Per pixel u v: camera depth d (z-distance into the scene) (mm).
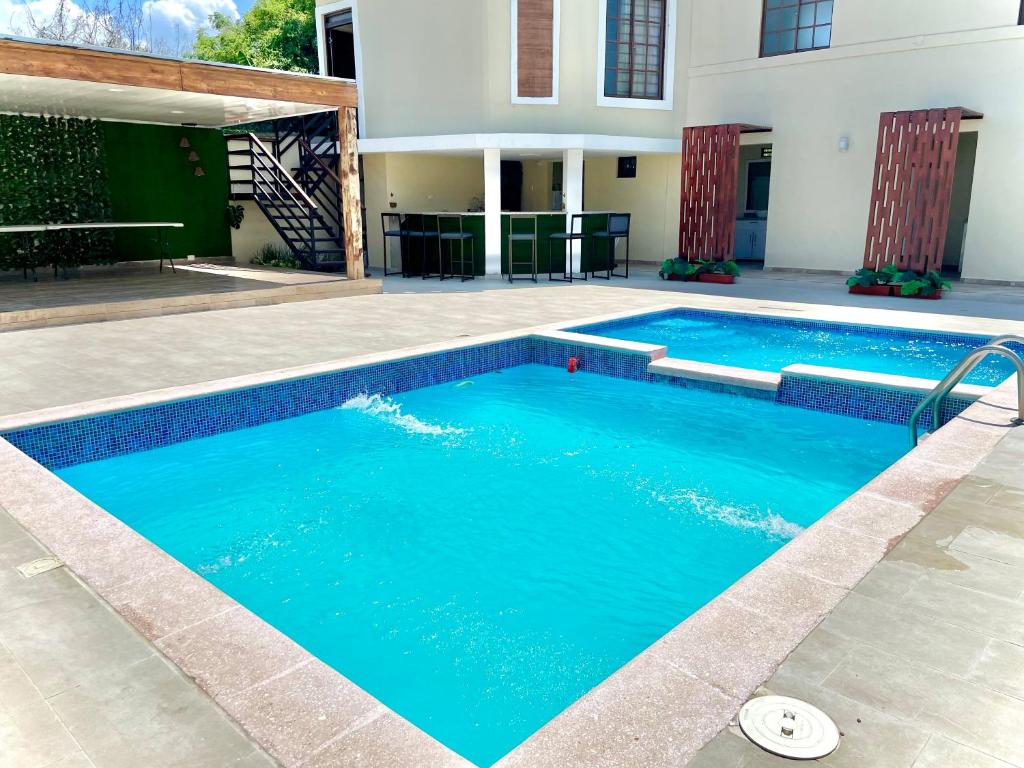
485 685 2797
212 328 7977
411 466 5090
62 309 8188
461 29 13234
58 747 1797
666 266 13023
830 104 13086
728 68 14219
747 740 1775
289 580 3607
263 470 5027
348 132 10469
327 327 8047
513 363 7602
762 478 4914
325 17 15258
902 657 2105
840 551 2746
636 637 3125
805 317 8555
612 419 6090
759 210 16312
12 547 2885
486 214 13320
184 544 3998
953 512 3080
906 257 11078
